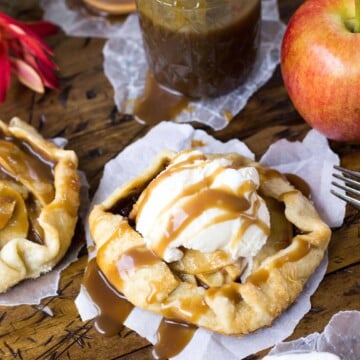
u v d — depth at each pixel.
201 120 0.54
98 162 0.53
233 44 0.52
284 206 0.49
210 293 0.46
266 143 0.53
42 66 0.56
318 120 0.51
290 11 0.58
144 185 0.49
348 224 0.50
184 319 0.46
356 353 0.46
